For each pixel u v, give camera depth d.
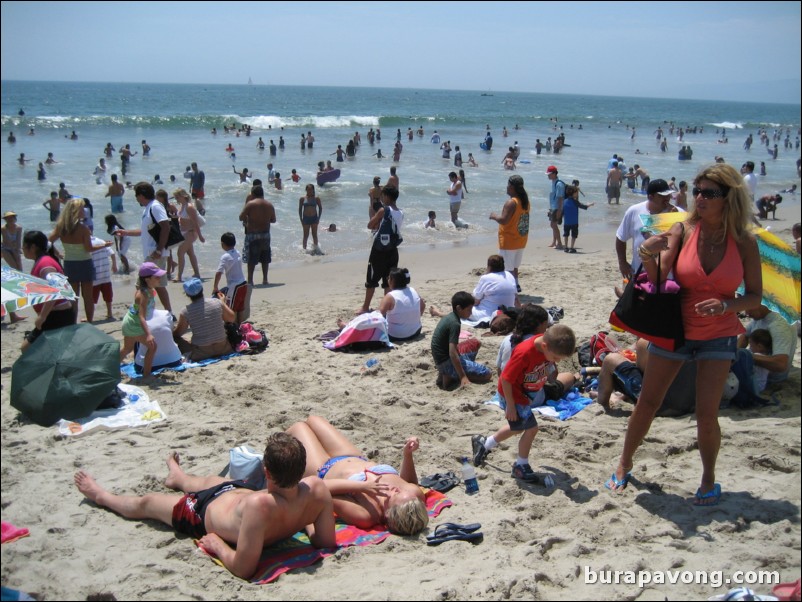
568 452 5.30
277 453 3.83
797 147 58.41
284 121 57.28
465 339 7.20
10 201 19.89
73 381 6.14
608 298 10.38
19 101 91.06
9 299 5.87
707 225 4.11
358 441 5.70
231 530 4.04
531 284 11.48
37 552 4.05
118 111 73.56
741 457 5.05
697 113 142.12
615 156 23.48
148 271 7.16
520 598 3.49
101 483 4.99
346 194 22.89
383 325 8.16
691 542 4.00
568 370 7.16
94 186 23.17
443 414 6.21
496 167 32.31
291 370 7.46
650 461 5.13
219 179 25.50
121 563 3.96
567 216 15.38
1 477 5.09
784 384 6.34
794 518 4.22
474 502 4.69
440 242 16.67
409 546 4.12
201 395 6.77
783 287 5.09
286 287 12.06
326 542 4.14
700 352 4.24
